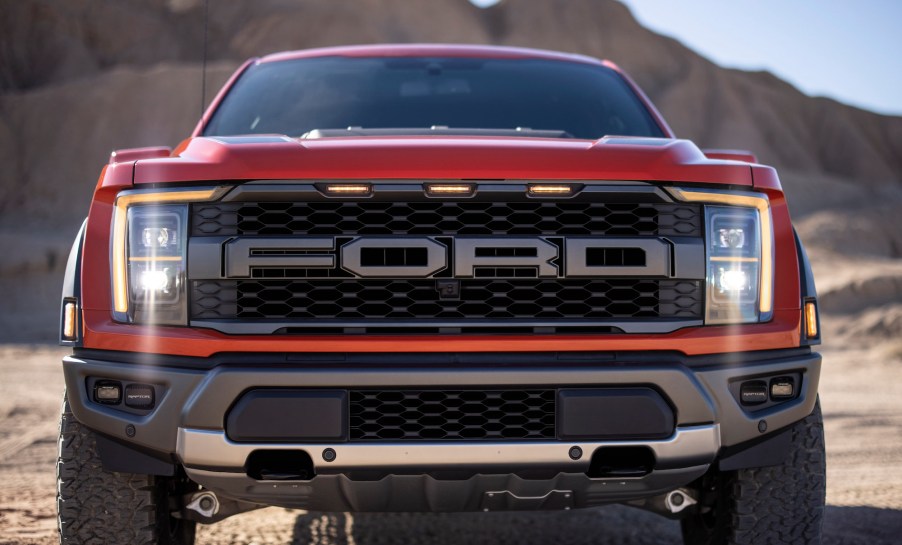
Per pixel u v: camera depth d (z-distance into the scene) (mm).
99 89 66812
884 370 19250
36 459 6461
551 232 2758
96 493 2861
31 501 4801
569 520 4559
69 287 2854
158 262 2725
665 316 2775
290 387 2643
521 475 2721
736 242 2820
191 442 2645
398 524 4406
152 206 2748
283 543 4027
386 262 2693
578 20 128875
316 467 2650
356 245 2688
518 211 2758
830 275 49125
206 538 4082
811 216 76688
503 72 4285
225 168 2715
